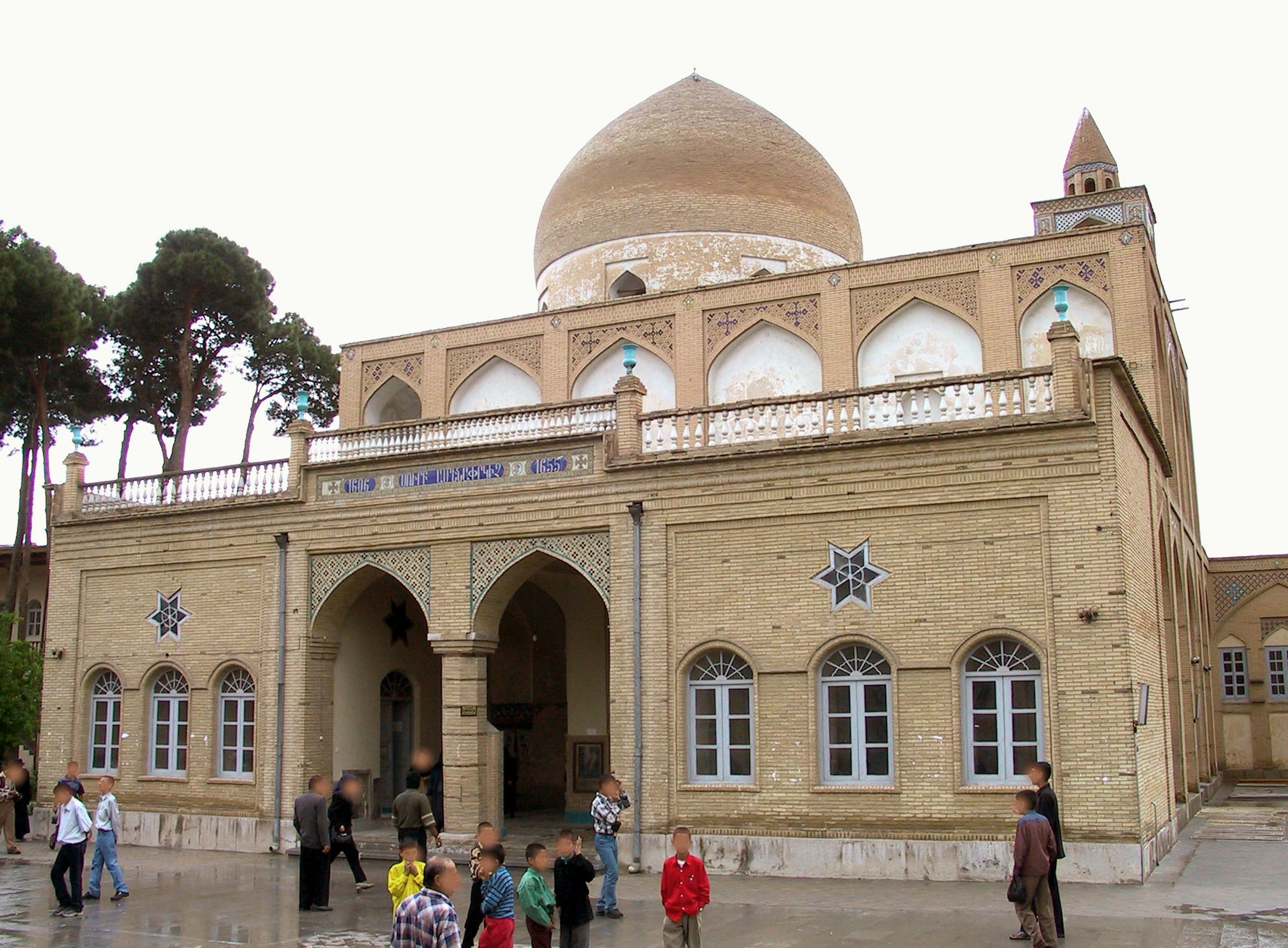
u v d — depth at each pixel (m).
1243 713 34.62
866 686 16.47
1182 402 27.84
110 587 22.97
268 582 21.08
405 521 19.92
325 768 20.64
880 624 16.31
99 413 33.84
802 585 16.84
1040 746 15.39
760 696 16.89
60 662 23.20
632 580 17.88
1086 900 13.67
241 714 21.27
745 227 26.56
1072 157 29.89
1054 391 15.66
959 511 16.08
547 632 25.41
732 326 23.55
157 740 22.17
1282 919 12.57
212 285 32.78
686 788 17.09
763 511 17.19
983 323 21.72
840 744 16.52
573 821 22.38
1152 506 18.75
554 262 28.19
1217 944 11.39
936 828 15.65
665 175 26.88
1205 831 20.67
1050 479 15.59
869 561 16.48
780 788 16.58
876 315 22.47
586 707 22.59
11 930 13.41
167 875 17.67
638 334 24.36
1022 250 21.67
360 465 20.48
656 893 15.45
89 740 22.95
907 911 13.52
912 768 15.88
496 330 25.78
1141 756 15.41
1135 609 16.03
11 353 28.80
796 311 23.09
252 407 36.16
